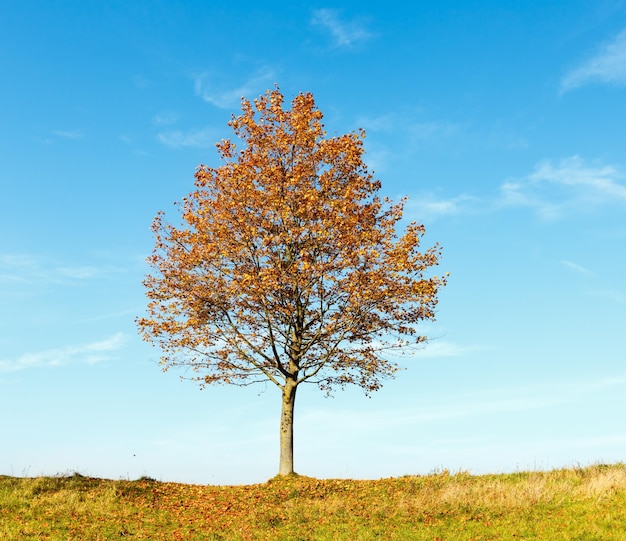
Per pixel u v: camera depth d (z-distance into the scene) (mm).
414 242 24094
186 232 24984
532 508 18406
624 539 15039
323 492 22594
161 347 25234
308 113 25703
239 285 23719
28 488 22797
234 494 23516
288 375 25547
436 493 21141
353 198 25250
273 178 24719
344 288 24156
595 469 23328
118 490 23516
